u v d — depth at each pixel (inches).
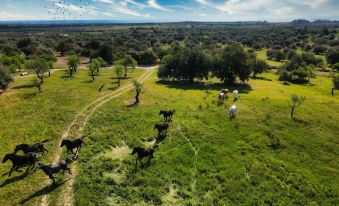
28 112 2020.2
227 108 2202.3
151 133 1625.2
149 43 7534.5
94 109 2075.5
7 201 1000.2
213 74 3612.2
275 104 2436.0
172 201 1071.6
